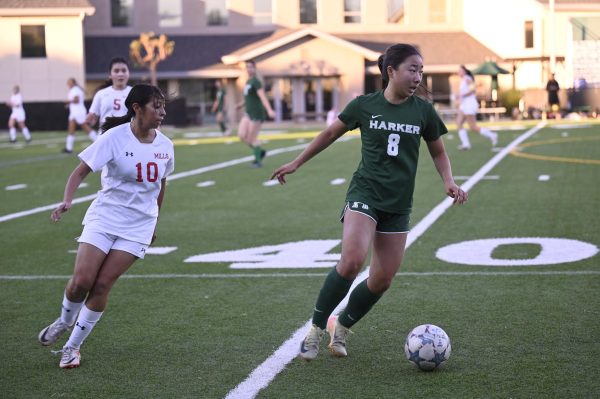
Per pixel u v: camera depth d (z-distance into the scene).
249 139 50.22
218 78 117.06
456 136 74.00
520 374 13.71
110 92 25.44
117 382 13.80
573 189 37.22
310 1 122.69
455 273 21.48
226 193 38.94
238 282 21.14
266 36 120.38
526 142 64.00
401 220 14.30
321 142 14.77
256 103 49.81
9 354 15.48
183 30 120.94
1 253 25.59
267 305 18.72
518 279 20.72
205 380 13.79
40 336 14.91
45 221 31.77
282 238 27.28
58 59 107.19
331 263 23.19
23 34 106.75
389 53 14.09
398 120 14.10
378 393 13.01
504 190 37.47
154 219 14.87
